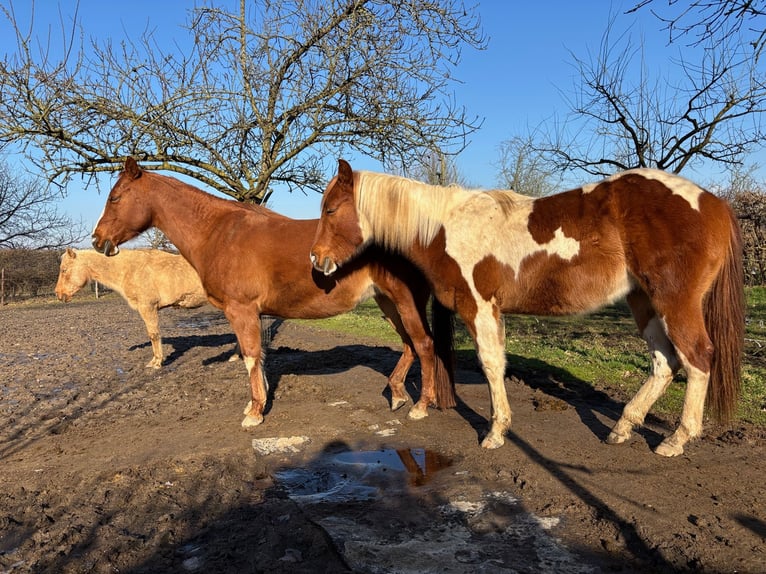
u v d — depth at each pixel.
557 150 9.66
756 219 14.94
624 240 3.42
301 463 3.90
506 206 3.85
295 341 10.04
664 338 3.83
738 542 2.54
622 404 5.07
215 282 4.79
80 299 24.77
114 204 5.10
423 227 4.03
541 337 9.28
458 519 2.93
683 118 7.72
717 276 3.44
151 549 2.73
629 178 3.50
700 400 3.51
